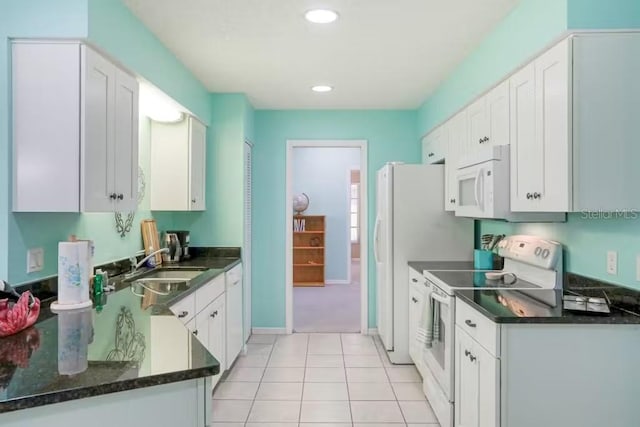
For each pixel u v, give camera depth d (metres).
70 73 1.88
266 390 3.25
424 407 2.97
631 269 1.94
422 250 3.87
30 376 1.17
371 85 3.76
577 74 1.84
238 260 3.85
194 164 3.62
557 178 1.94
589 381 1.88
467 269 3.34
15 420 1.06
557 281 2.45
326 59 3.10
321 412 2.90
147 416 1.23
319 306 6.11
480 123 2.89
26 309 1.62
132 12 2.31
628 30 1.83
